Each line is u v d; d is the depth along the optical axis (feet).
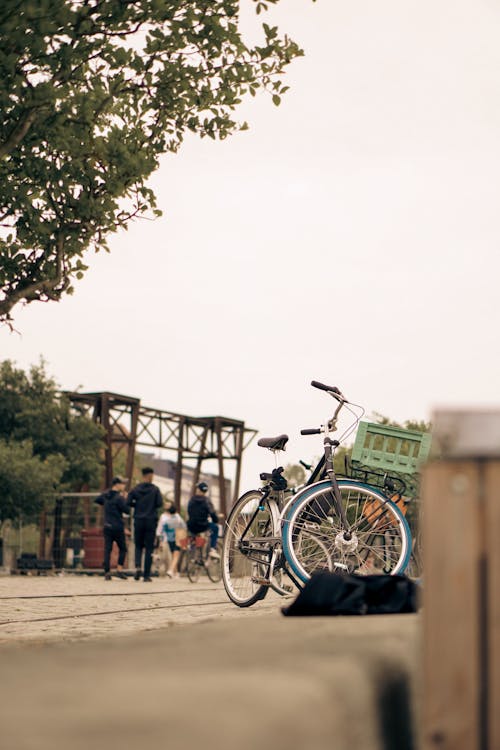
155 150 32.86
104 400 152.05
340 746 7.29
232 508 30.50
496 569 7.90
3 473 121.29
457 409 8.52
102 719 6.39
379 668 8.44
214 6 30.83
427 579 8.14
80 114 30.99
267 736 6.53
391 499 26.30
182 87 31.71
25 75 29.63
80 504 113.09
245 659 8.35
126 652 9.21
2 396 143.95
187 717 6.48
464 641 7.95
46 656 9.25
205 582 76.28
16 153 32.27
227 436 171.83
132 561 99.81
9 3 26.37
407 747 8.81
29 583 70.44
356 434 27.17
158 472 367.45
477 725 7.84
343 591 12.58
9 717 6.41
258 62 31.76
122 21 29.55
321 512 26.40
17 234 33.14
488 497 7.98
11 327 33.42
